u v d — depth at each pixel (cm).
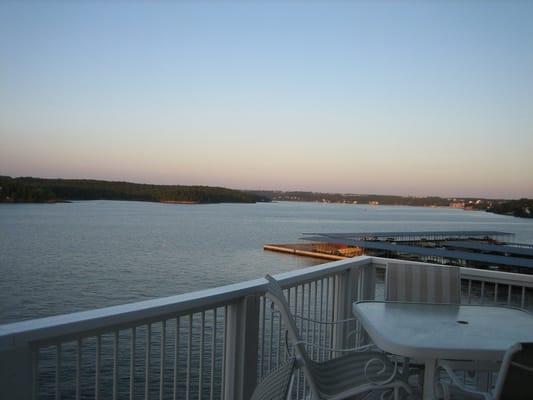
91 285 3192
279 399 202
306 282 323
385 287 331
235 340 258
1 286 3025
